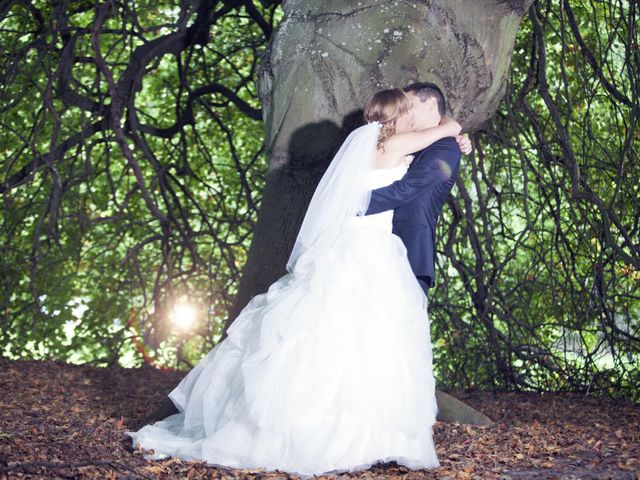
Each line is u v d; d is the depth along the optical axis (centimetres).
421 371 407
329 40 502
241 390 405
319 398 390
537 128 779
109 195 1090
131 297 1043
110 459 397
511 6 519
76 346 1005
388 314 404
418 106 441
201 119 1112
